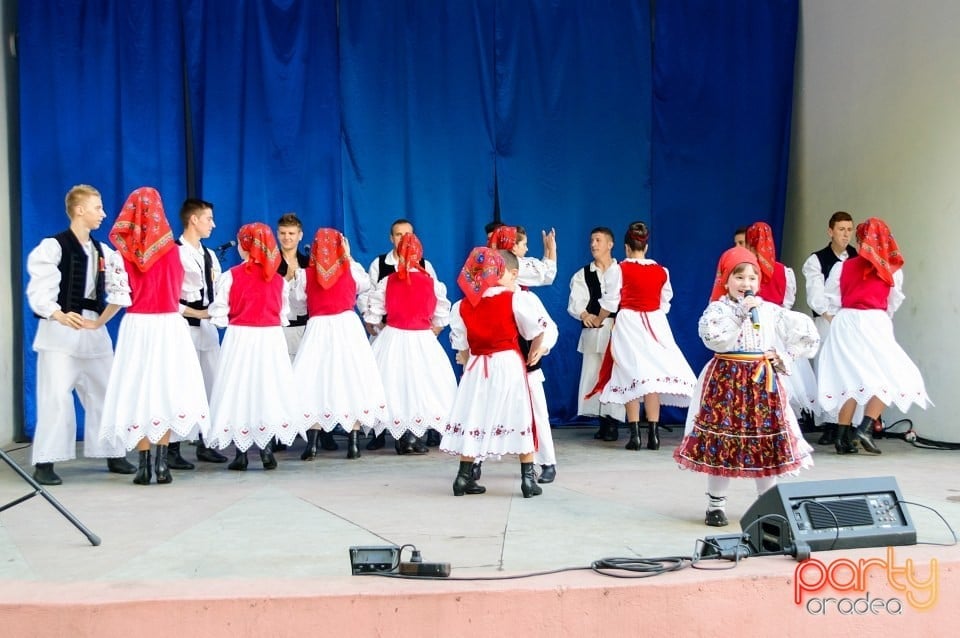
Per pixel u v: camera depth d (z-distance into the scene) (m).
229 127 6.88
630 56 7.33
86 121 6.77
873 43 6.80
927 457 5.82
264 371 5.50
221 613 2.85
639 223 6.38
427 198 7.15
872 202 6.87
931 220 6.34
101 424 4.97
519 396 4.64
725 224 7.42
